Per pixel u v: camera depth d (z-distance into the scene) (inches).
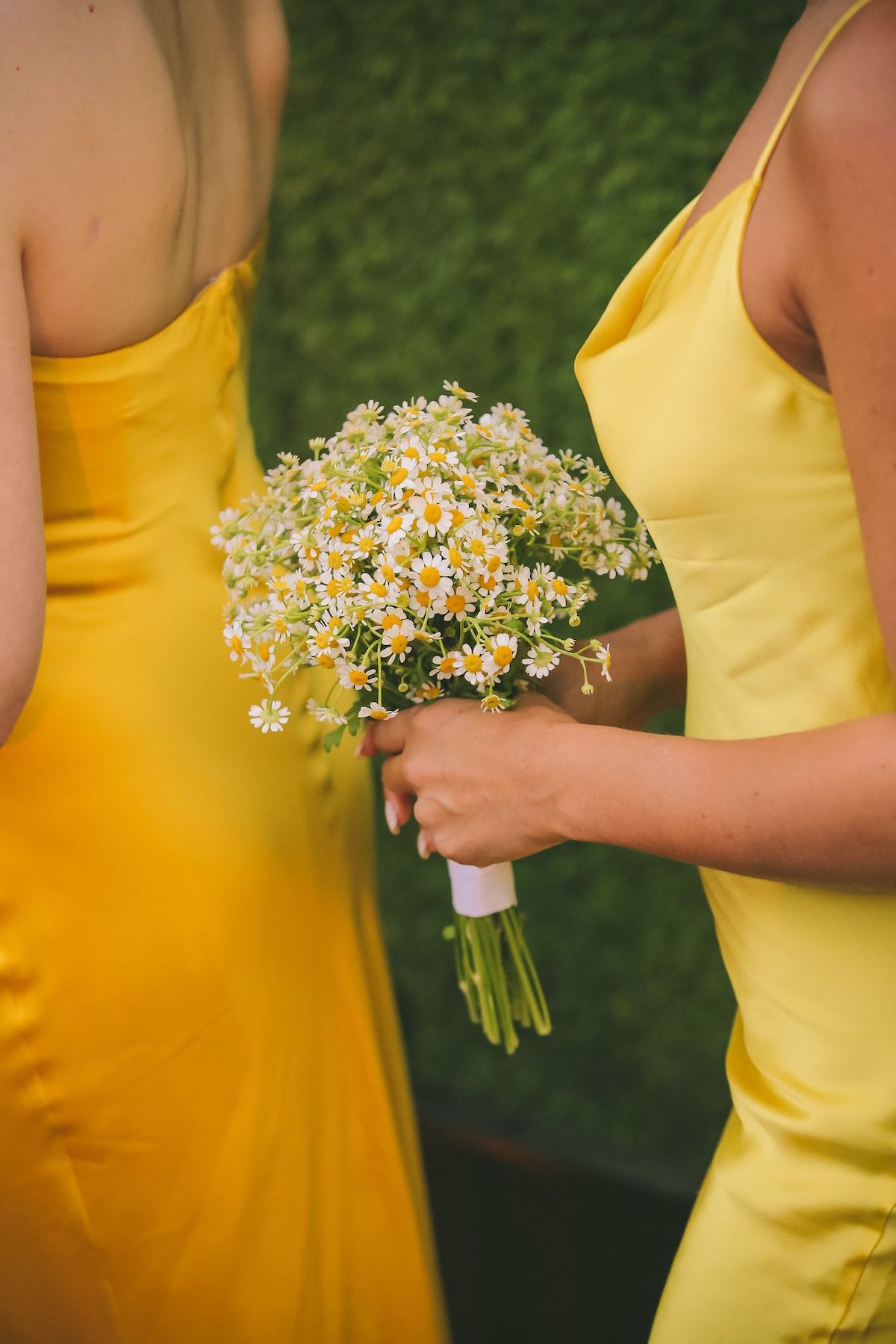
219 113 43.9
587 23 70.1
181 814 43.0
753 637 32.5
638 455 32.6
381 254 80.8
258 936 45.2
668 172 69.4
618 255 71.7
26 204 34.9
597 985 77.0
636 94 69.5
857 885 29.0
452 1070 82.0
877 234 24.3
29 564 34.9
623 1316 69.4
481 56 74.1
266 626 38.5
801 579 31.1
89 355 39.2
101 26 36.6
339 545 36.8
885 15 25.1
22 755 41.4
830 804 27.6
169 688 43.1
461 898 44.2
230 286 45.2
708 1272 36.6
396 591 35.9
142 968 43.5
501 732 34.9
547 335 75.1
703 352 29.8
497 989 44.9
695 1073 74.1
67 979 43.2
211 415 44.9
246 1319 47.2
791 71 29.1
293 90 82.1
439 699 39.4
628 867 75.0
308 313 84.8
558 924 77.9
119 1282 46.0
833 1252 34.4
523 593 36.6
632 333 33.8
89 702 41.7
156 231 39.4
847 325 25.1
